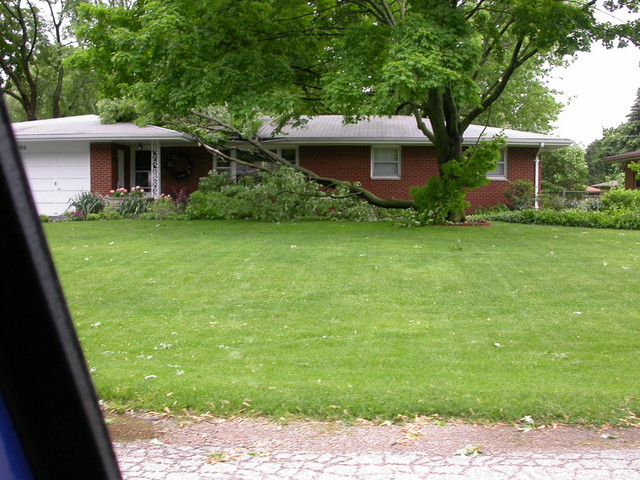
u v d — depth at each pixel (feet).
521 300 26.63
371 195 56.29
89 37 48.57
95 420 5.80
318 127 73.31
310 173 56.49
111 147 66.64
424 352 20.36
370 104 40.63
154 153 67.51
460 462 12.48
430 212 48.91
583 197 82.99
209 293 28.50
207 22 45.24
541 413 14.61
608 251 36.68
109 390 16.30
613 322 23.48
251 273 31.63
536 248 37.65
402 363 19.22
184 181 71.51
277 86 46.34
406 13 48.73
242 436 13.96
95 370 18.56
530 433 13.83
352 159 69.92
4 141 4.52
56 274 4.99
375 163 70.13
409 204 55.52
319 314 25.23
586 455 12.69
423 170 69.67
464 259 34.19
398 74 37.35
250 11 46.34
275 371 18.56
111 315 25.52
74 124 71.77
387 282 29.73
